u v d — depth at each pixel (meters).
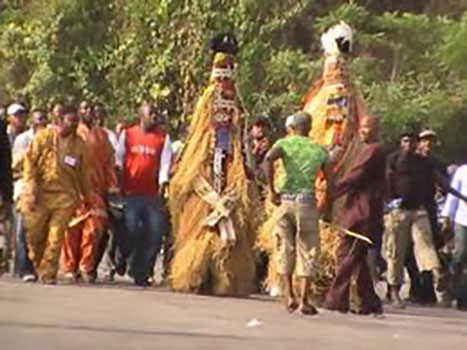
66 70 79.38
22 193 44.22
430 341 33.94
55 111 44.22
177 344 30.33
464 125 69.38
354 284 39.19
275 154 37.81
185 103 74.25
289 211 37.78
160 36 75.56
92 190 45.78
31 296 38.09
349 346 31.92
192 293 42.16
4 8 84.25
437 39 71.38
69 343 29.67
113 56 77.69
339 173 40.00
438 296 50.03
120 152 47.31
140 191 47.03
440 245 47.59
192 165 42.22
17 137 48.94
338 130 41.31
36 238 43.78
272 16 73.81
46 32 79.94
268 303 40.03
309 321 36.16
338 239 39.47
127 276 51.47
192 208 42.16
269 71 71.56
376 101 67.88
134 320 33.94
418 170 46.50
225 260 41.72
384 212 41.94
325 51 42.78
